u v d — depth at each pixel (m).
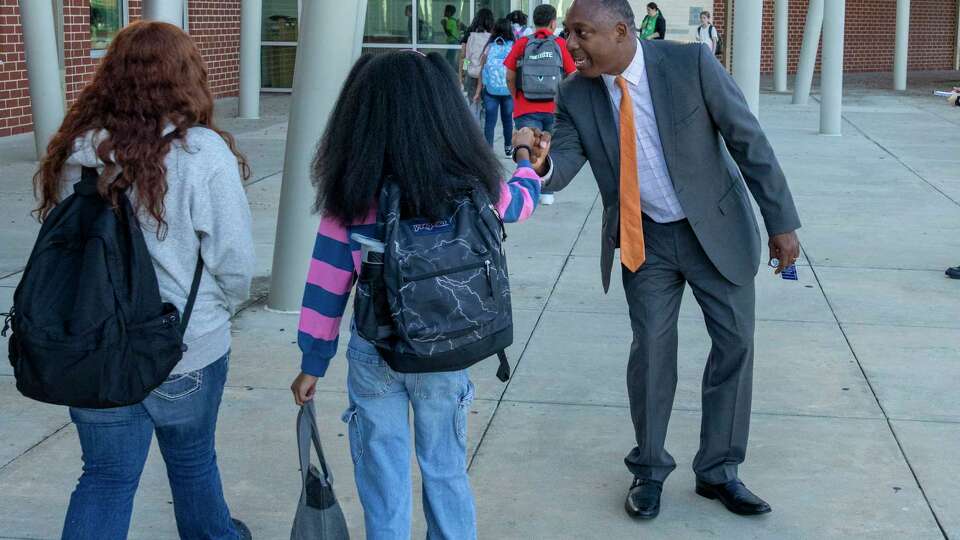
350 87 2.84
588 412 4.97
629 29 3.56
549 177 3.56
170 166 2.82
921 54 32.91
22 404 5.01
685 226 3.72
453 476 3.00
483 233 2.79
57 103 11.54
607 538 3.79
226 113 17.44
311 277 2.90
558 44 10.65
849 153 13.45
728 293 3.76
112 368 2.71
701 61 3.59
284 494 4.12
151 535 3.78
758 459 4.44
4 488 4.13
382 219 2.76
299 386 2.99
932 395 5.17
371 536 2.96
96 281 2.72
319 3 6.00
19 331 2.72
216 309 2.98
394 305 2.71
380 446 2.95
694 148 3.61
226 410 4.95
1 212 9.33
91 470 2.97
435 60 2.87
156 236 2.84
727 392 3.90
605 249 3.86
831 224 9.15
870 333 6.15
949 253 8.12
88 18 15.70
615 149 3.69
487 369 5.53
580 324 6.34
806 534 3.82
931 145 14.29
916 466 4.37
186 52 2.88
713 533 3.83
